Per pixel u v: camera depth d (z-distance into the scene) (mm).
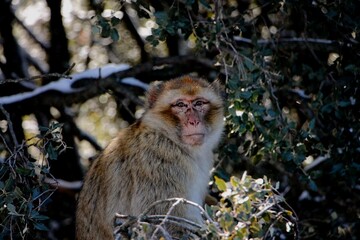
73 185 15508
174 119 11523
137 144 11453
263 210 9039
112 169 11438
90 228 11539
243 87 11656
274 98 12078
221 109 11969
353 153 12688
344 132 12688
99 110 17703
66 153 16469
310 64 14664
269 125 11953
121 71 15508
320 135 13820
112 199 11320
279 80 13484
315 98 13375
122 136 11719
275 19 15156
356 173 12664
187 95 11625
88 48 17844
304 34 13734
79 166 16531
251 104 11594
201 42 12500
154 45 12250
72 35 17922
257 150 12438
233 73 11984
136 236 9023
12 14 17391
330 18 12953
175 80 12000
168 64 15867
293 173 13055
